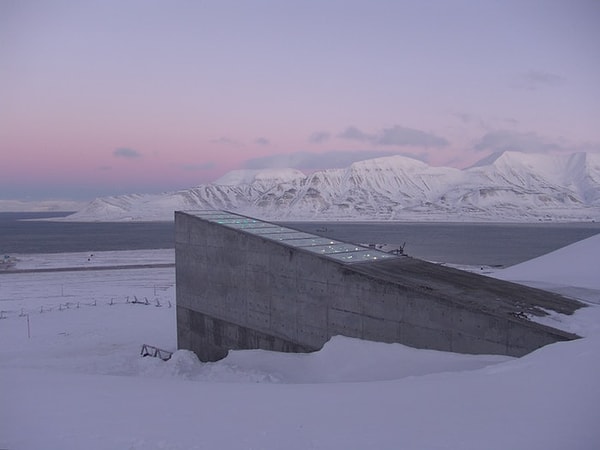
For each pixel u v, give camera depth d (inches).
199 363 1005.8
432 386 481.4
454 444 313.7
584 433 311.0
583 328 719.7
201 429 370.9
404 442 323.9
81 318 1633.9
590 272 1542.8
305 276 960.3
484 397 414.3
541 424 334.6
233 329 1117.1
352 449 317.7
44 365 1031.6
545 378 443.2
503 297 836.6
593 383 402.6
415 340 799.7
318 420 385.7
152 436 354.9
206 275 1182.3
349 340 856.3
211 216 1277.1
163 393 515.8
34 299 2078.0
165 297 2091.5
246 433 357.7
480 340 733.3
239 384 592.4
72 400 476.4
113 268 3444.9
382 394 468.1
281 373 826.2
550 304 834.8
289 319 994.1
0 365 1037.2
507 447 301.0
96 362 1042.7
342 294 896.9
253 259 1063.6
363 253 1039.0
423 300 788.6
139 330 1464.1
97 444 341.4
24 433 366.0
